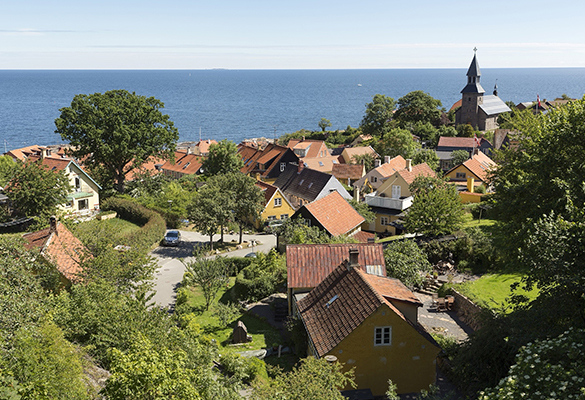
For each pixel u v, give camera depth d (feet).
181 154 423.23
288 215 250.78
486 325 78.48
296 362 100.99
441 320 114.83
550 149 100.01
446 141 427.33
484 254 140.56
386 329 86.07
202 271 136.77
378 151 392.27
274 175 335.26
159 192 270.46
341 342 85.46
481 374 76.38
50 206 192.34
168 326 80.12
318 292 108.17
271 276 147.95
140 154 261.85
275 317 127.75
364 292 92.48
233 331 114.21
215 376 73.67
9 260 75.20
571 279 65.62
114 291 98.58
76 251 123.24
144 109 270.46
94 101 257.34
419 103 536.83
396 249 134.92
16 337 58.49
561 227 71.82
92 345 69.05
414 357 87.51
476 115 553.64
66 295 88.74
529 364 49.65
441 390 85.87
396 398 66.54
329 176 257.55
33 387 49.96
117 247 173.17
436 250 147.33
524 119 169.17
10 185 194.90
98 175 278.26
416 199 163.32
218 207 191.42
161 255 190.60
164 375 50.57
